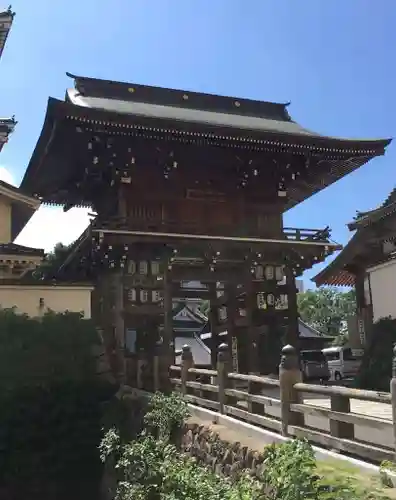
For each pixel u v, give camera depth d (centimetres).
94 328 1909
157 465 960
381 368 2166
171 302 2280
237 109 2912
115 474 1309
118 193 2336
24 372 1744
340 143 2400
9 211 2147
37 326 1825
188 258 2380
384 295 2370
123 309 2203
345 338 6078
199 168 2456
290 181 2606
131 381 1888
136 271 2258
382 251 2467
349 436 777
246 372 2355
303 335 4538
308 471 593
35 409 1694
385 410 1150
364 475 640
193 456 1137
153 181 2375
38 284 1931
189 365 1492
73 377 1786
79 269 2688
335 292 8269
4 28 1967
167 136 2205
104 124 2070
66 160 2462
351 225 2452
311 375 3462
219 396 1216
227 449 980
